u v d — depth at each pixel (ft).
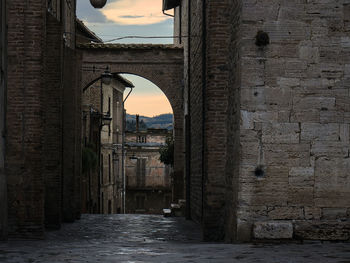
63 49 65.92
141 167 196.54
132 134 200.34
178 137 96.68
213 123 44.83
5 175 43.83
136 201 197.16
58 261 28.89
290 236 36.50
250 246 35.12
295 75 37.58
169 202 196.75
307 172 37.29
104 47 96.27
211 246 35.96
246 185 37.27
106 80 84.58
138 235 52.85
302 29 37.65
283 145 37.40
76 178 71.61
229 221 41.50
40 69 44.50
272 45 37.58
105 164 139.54
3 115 43.62
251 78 37.50
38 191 44.47
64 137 66.64
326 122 37.47
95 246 39.04
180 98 97.19
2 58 43.27
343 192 37.29
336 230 36.73
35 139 44.42
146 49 97.30
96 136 124.98
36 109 44.45
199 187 64.49
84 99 111.55
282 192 37.22
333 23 37.68
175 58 97.40
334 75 37.60
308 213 37.14
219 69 44.70
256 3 37.55
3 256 31.40
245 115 37.47
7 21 44.37
